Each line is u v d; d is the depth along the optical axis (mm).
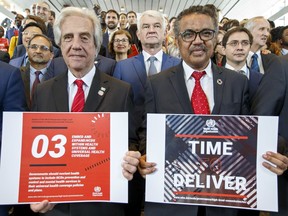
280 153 1272
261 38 2965
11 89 1394
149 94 1476
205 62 1420
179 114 1247
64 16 1407
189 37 1375
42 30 3404
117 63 2508
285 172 1389
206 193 1237
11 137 1226
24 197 1227
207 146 1233
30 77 2758
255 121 1203
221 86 1420
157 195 1266
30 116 1242
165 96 1420
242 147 1212
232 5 13445
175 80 1445
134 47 3643
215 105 1369
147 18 2451
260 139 1200
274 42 3793
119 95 1447
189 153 1243
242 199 1214
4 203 1210
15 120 1230
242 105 1415
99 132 1272
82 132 1266
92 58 1455
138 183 1634
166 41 4262
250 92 1553
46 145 1249
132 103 1517
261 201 1200
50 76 2463
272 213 1438
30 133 1240
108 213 1371
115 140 1272
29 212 1859
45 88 1491
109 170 1269
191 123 1242
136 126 1526
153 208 1340
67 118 1263
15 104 1404
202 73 1452
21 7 11812
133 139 1473
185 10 1420
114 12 4734
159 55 2506
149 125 1265
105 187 1268
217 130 1228
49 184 1244
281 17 8805
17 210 1864
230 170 1220
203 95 1415
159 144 1262
